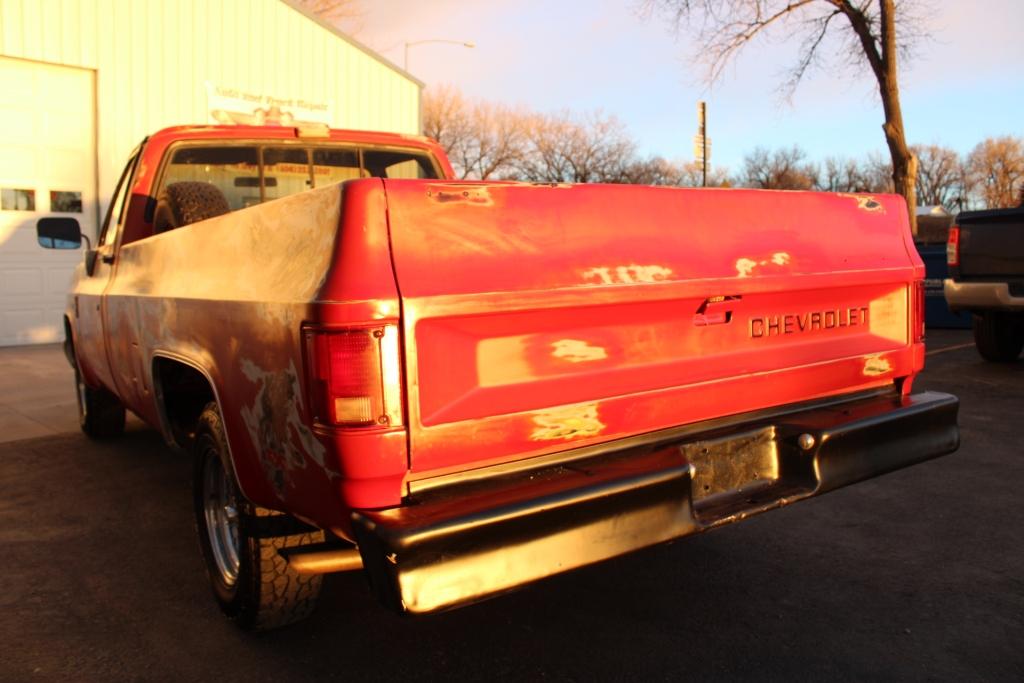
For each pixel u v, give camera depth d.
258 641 3.14
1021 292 8.13
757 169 61.88
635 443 2.81
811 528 4.25
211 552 3.35
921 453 3.31
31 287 12.62
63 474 5.55
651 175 52.81
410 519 2.20
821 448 2.97
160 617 3.37
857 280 3.32
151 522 4.57
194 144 4.56
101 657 3.03
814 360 3.23
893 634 3.11
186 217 4.04
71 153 12.94
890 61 18.03
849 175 71.56
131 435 6.72
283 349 2.42
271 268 2.57
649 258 2.75
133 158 4.85
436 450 2.33
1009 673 2.81
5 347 12.30
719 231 2.95
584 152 51.22
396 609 2.12
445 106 49.28
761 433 3.04
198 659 3.01
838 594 3.47
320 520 2.46
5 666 2.96
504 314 2.42
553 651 3.03
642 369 2.76
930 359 9.47
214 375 2.93
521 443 2.50
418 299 2.27
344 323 2.20
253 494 2.82
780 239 3.12
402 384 2.27
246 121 14.98
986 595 3.43
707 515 2.74
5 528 4.48
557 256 2.55
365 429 2.22
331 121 16.31
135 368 4.09
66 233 5.05
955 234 8.58
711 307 2.93
